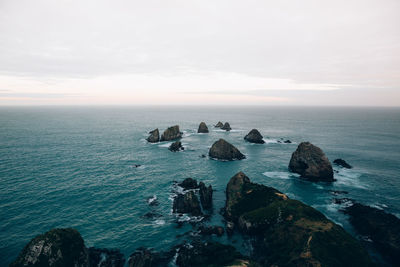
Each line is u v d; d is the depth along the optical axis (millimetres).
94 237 35875
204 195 49469
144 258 30609
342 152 96250
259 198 44688
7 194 49250
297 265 28000
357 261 28469
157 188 56438
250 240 36531
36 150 89125
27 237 34906
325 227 33969
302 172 66375
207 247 33188
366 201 50844
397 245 33188
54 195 49812
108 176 63625
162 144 113875
